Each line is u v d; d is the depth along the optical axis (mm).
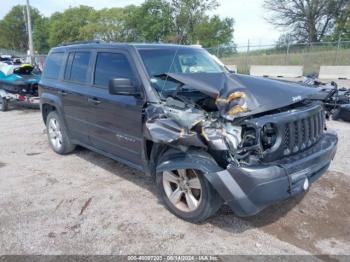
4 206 4109
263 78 3930
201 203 3430
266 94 3373
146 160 4023
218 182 3156
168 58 4363
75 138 5590
